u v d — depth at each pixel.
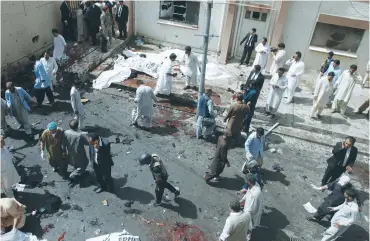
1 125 9.01
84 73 11.94
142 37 15.13
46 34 13.51
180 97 11.30
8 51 11.54
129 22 14.60
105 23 13.25
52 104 10.73
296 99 12.20
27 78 11.68
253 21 13.30
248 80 9.77
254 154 7.87
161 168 6.96
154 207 7.54
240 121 9.14
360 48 12.88
